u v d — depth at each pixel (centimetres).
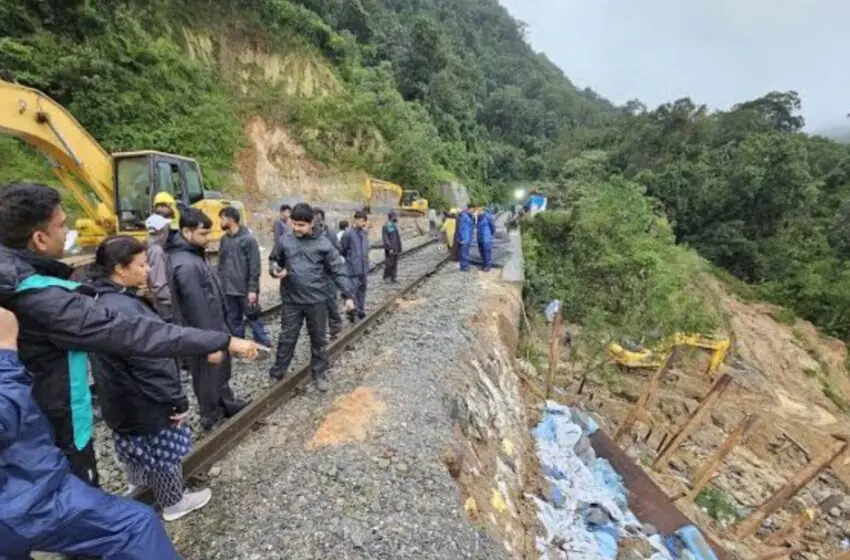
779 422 1697
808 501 1261
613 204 1997
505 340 1012
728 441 906
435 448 428
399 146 3700
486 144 7075
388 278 1251
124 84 1955
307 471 379
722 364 1964
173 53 2323
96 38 1936
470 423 551
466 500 403
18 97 740
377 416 468
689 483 1069
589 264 1788
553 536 518
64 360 209
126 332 207
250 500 351
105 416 300
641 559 577
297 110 3084
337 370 630
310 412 503
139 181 923
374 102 3784
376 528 321
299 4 4131
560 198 3362
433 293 1128
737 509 1073
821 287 3153
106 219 920
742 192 3625
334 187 2959
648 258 1723
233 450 432
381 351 688
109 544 196
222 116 2425
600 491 698
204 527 327
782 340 2705
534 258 1847
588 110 12850
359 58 4616
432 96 5828
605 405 1285
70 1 1836
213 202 1055
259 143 2717
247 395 538
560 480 684
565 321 1677
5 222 193
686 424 1012
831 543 1133
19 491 170
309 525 321
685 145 5094
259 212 2177
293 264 527
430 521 336
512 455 622
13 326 178
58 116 803
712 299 2497
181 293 411
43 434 178
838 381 2661
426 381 561
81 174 862
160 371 297
